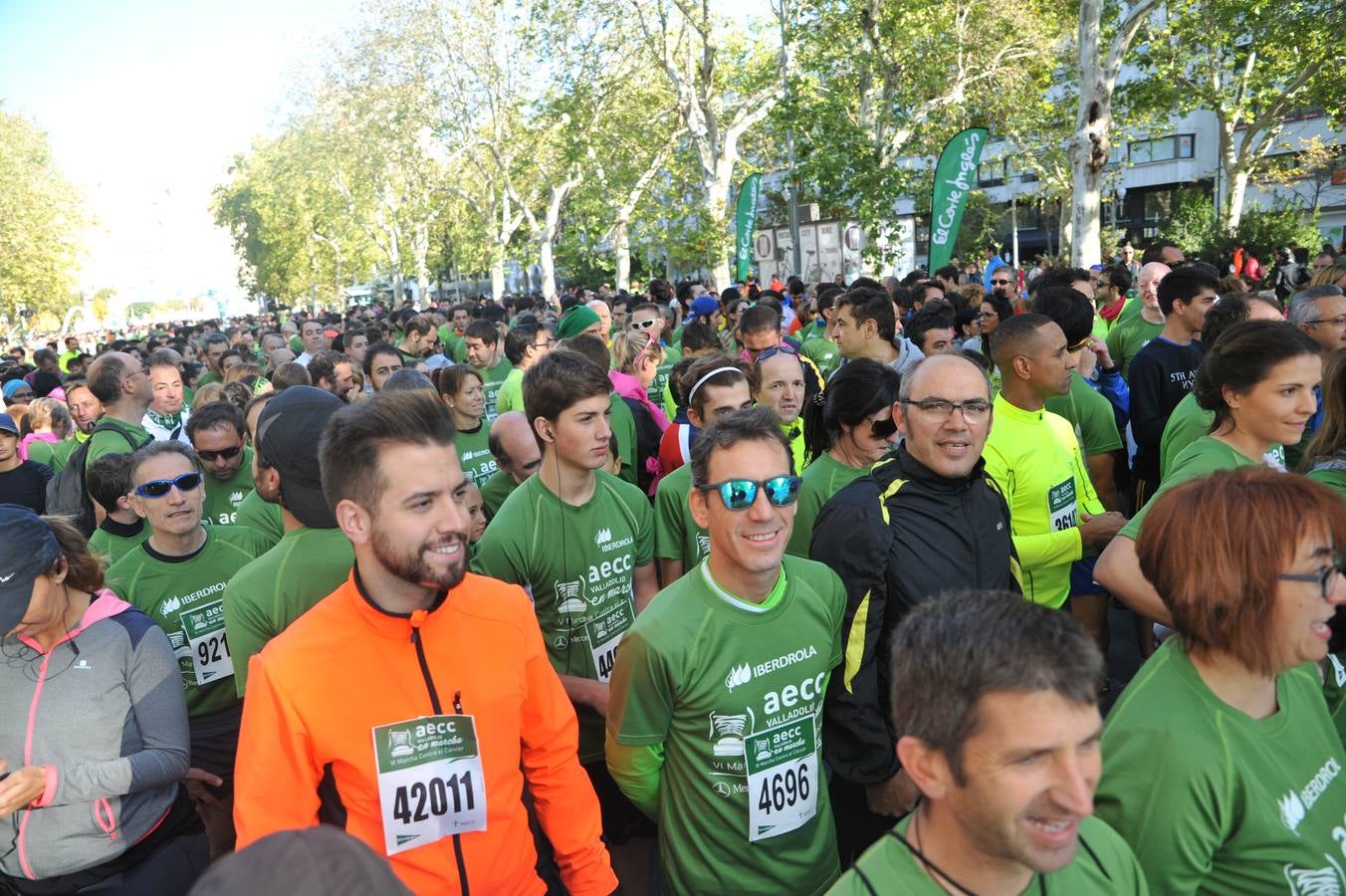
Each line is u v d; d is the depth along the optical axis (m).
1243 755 1.83
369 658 2.05
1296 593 1.76
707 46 22.84
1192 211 35.16
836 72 23.88
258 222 77.25
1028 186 51.97
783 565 2.67
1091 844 1.66
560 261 37.22
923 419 2.91
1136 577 2.55
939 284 10.20
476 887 2.12
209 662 3.78
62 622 2.76
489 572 3.36
